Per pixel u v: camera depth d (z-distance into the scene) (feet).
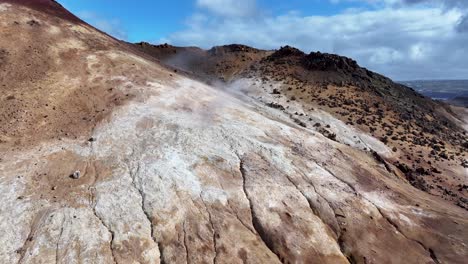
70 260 68.69
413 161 149.89
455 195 126.62
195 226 80.23
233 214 85.20
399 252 82.89
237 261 74.02
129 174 92.84
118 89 134.31
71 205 81.15
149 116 118.62
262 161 103.81
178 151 103.14
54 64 140.56
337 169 108.47
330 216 89.20
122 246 73.15
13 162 92.48
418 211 97.30
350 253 81.30
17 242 71.26
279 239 80.48
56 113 115.96
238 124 122.01
